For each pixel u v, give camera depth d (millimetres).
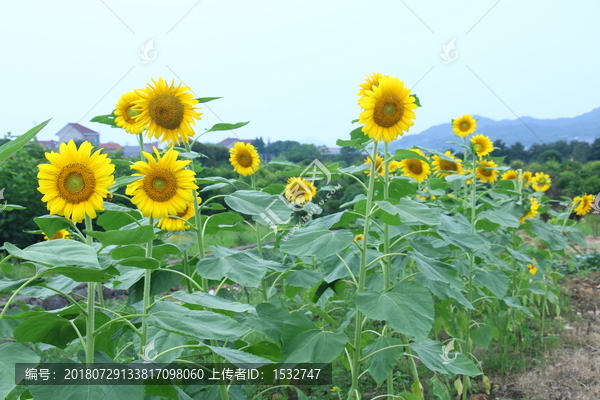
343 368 4227
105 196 1894
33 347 3898
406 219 2303
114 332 2527
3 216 8195
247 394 3646
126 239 1896
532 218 5711
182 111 2354
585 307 6816
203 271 2344
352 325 4680
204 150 9242
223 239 11898
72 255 1526
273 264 2924
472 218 4148
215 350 1926
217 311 2350
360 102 2693
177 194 2150
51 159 1834
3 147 1594
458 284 2816
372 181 2801
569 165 17500
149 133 2373
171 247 2375
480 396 3963
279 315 2641
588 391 3947
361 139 2920
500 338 5191
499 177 6754
